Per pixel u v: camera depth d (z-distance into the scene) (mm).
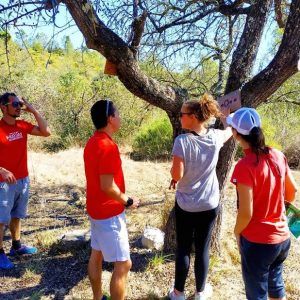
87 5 2826
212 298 3461
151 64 4641
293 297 3516
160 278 3758
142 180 7789
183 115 2971
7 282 3742
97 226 2947
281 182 2518
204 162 2963
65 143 13945
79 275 3848
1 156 3803
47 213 5793
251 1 3875
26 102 4004
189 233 3170
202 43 4414
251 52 3787
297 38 3432
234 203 6195
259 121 2557
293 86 5348
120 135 13156
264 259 2529
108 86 12141
